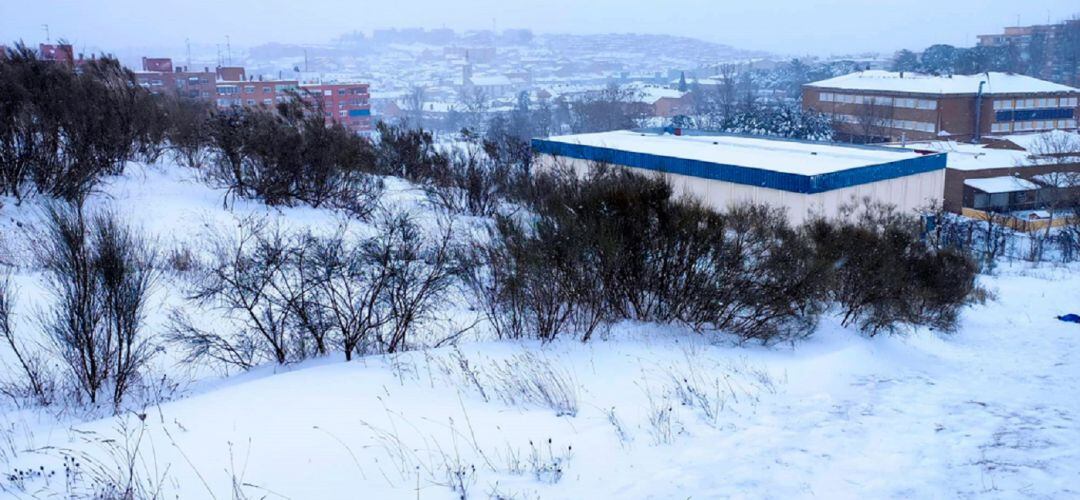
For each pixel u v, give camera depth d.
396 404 6.61
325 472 5.29
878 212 21.20
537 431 6.29
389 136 22.92
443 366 7.72
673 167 25.81
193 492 4.99
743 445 6.24
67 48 19.52
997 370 10.45
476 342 8.88
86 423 6.36
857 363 9.70
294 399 6.65
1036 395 8.34
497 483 5.24
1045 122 79.69
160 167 17.92
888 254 13.08
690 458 5.93
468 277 10.27
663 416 6.79
